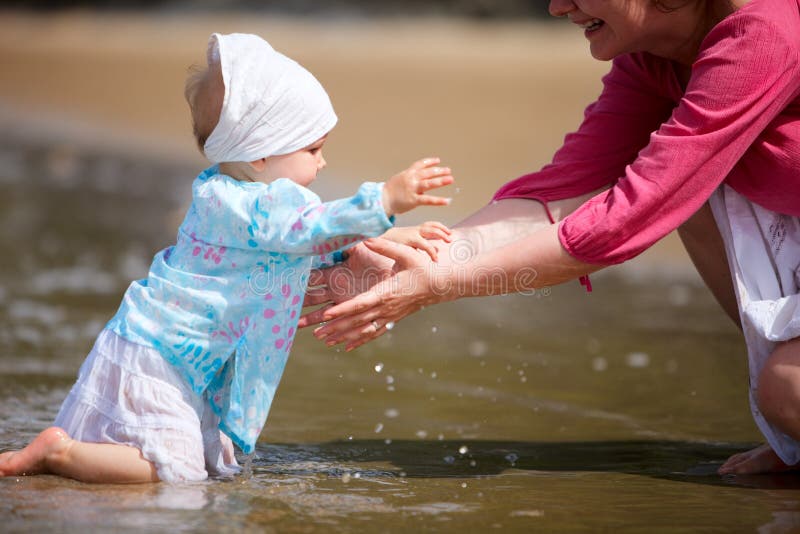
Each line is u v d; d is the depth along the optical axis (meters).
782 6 2.98
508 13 35.38
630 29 3.21
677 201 3.01
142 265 7.14
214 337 3.16
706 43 3.08
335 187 9.80
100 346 3.20
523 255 3.08
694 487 3.07
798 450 3.19
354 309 3.12
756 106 2.96
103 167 12.96
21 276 6.59
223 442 3.32
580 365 4.82
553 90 16.72
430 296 3.14
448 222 7.85
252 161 3.32
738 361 4.88
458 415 4.02
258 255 3.18
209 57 3.37
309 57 23.83
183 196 10.78
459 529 2.61
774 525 2.66
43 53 27.61
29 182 11.51
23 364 4.52
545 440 3.69
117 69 24.12
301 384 4.47
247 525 2.59
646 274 7.21
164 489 2.95
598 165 3.53
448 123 13.56
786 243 3.24
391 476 3.18
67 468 3.03
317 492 2.95
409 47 27.33
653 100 3.60
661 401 4.24
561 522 2.68
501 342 5.32
